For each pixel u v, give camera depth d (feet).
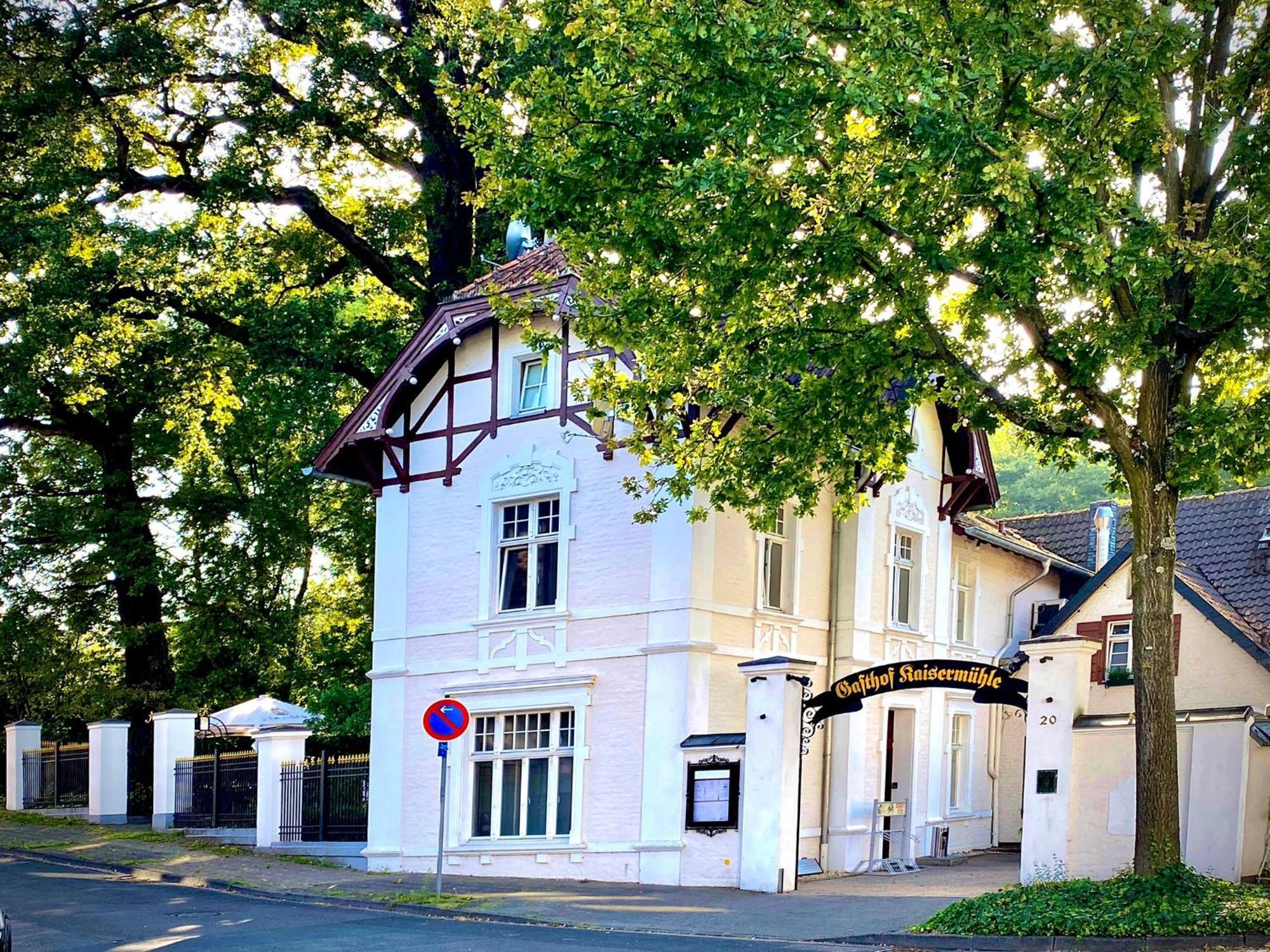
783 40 48.42
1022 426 58.54
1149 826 54.34
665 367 59.52
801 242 52.80
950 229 52.60
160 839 100.89
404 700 88.48
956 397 59.52
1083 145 50.16
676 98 51.90
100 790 118.01
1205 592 88.99
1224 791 64.64
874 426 58.54
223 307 111.65
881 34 47.57
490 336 87.81
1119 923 51.26
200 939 58.39
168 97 111.24
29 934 60.08
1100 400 55.42
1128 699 91.91
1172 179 56.49
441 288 111.14
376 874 83.92
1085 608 95.66
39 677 136.05
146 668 128.57
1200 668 86.74
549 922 62.54
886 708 89.71
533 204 55.67
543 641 82.53
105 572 127.75
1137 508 55.57
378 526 91.56
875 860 85.61
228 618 130.00
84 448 136.05
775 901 67.51
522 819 82.38
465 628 86.12
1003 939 52.06
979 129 47.73
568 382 83.51
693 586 77.20
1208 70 56.75
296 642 135.44
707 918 62.39
